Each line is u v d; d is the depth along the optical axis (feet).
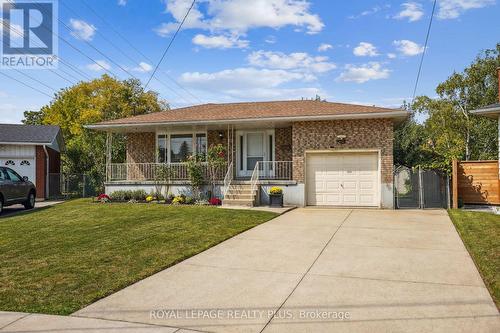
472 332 13.85
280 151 62.95
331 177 55.57
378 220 40.70
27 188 54.03
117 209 47.85
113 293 18.47
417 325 14.53
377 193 53.78
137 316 15.71
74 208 50.08
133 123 60.95
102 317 15.61
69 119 135.74
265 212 45.42
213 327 14.62
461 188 51.42
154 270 21.91
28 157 71.77
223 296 17.99
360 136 54.03
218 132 64.80
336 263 23.53
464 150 93.56
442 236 31.63
